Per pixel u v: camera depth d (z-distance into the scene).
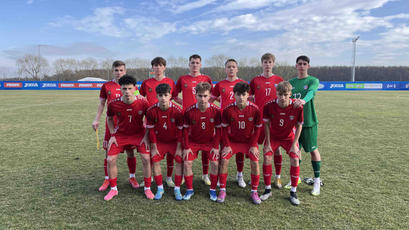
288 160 4.18
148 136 2.83
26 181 3.18
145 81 3.61
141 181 3.31
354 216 2.31
